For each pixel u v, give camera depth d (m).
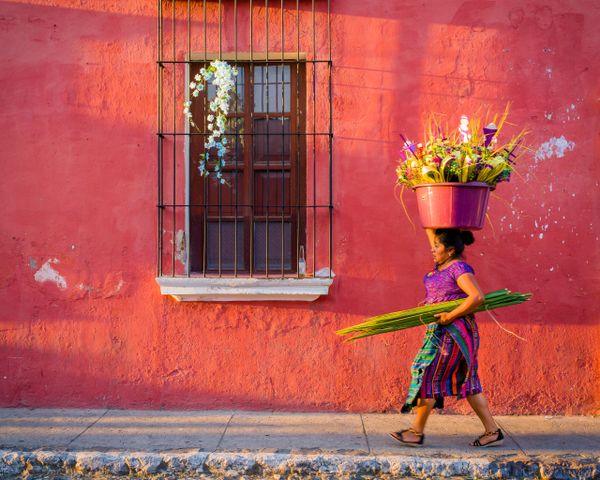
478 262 5.75
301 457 4.75
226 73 5.50
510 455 4.82
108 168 5.83
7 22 5.82
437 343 4.83
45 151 5.83
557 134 5.73
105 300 5.84
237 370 5.82
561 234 5.73
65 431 5.29
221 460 4.76
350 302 5.79
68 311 5.84
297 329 5.80
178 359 5.82
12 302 5.84
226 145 5.92
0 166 5.84
